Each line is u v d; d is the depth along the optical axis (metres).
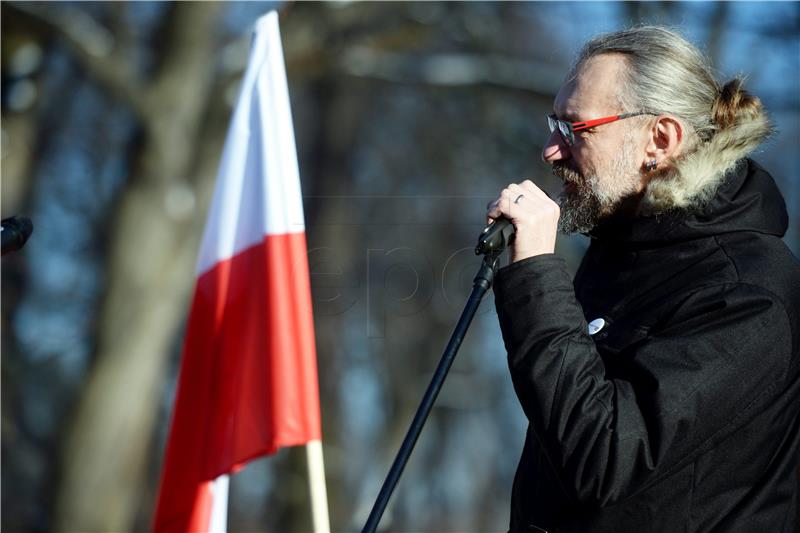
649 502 7.00
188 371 9.69
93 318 37.00
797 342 7.15
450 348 7.38
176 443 9.59
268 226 9.52
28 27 29.70
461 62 34.62
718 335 6.96
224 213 9.78
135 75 30.17
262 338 9.44
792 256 7.43
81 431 30.58
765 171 7.81
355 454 43.66
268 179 9.59
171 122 30.08
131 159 30.67
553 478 7.42
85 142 40.34
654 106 7.66
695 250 7.43
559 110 7.98
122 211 30.42
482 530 55.12
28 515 38.19
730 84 7.85
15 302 39.69
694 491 6.98
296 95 40.38
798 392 7.26
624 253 7.77
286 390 9.29
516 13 38.31
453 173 38.47
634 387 6.95
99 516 30.58
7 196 32.91
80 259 41.16
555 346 6.97
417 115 39.78
